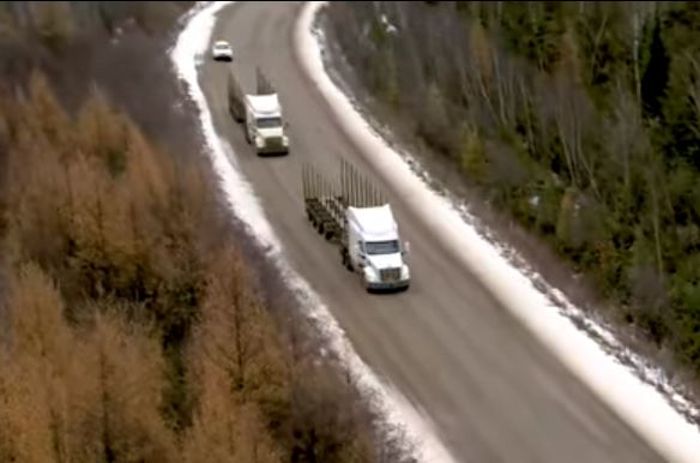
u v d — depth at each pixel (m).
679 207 165.62
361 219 144.25
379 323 133.50
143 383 100.62
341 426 105.56
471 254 151.62
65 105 181.62
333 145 195.62
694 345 127.31
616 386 118.88
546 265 146.25
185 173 150.00
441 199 170.12
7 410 92.81
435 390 118.88
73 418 95.31
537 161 187.00
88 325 112.56
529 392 118.31
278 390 105.62
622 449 108.12
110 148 159.12
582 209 157.25
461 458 107.25
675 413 113.81
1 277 120.31
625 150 173.75
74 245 127.94
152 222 131.62
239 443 93.88
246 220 162.38
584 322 132.38
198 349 110.12
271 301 126.94
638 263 143.12
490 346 127.88
